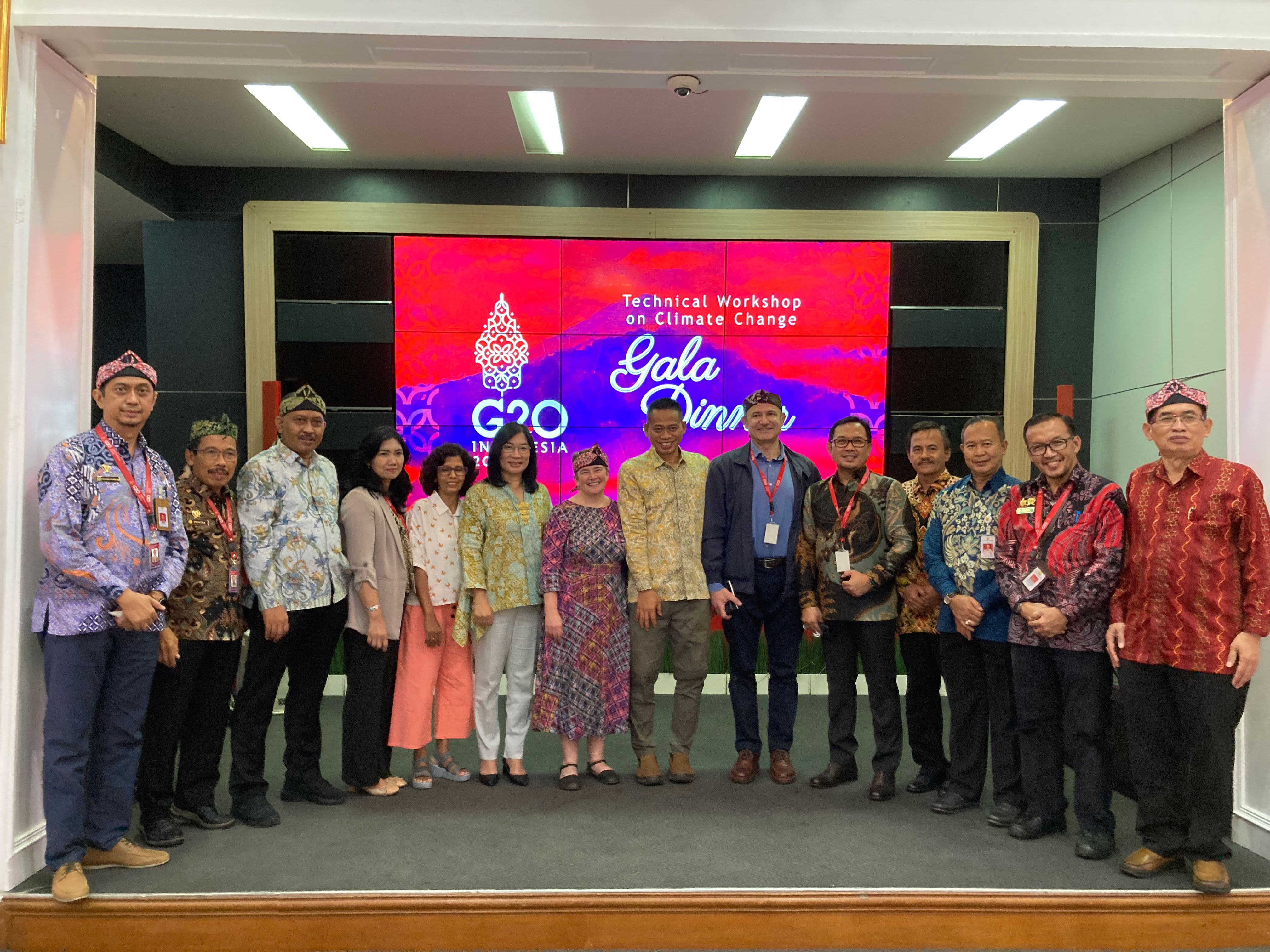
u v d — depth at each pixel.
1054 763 3.08
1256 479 2.63
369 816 3.27
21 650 2.72
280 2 2.81
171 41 2.87
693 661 3.72
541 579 3.65
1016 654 3.08
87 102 3.12
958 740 3.39
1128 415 5.81
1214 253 5.05
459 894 2.56
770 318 6.02
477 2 2.84
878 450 6.04
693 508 3.78
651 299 5.99
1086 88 3.21
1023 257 5.98
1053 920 2.57
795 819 3.26
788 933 2.56
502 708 5.28
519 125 5.21
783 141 5.46
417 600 3.63
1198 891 2.60
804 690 5.56
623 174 6.07
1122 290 5.90
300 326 5.90
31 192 2.79
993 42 2.87
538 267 5.97
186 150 5.64
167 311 5.95
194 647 3.01
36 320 2.81
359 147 5.59
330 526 3.38
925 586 3.57
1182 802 2.81
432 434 5.95
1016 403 6.00
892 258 6.04
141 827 3.03
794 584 3.74
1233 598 2.62
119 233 6.40
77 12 2.78
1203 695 2.62
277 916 2.53
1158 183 5.55
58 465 2.58
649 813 3.32
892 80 3.16
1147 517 2.78
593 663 3.60
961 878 2.71
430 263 5.94
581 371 5.99
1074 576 2.90
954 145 5.52
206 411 5.96
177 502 2.88
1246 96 3.21
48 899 2.55
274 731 4.63
